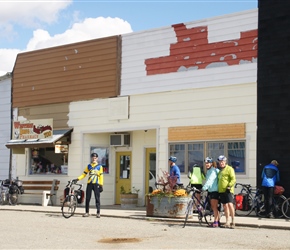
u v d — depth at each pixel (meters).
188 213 14.57
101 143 22.67
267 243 11.31
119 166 22.83
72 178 22.56
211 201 14.49
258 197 17.20
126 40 21.39
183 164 19.38
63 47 23.28
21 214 18.31
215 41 18.95
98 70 22.08
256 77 17.84
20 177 24.39
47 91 23.64
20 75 24.70
